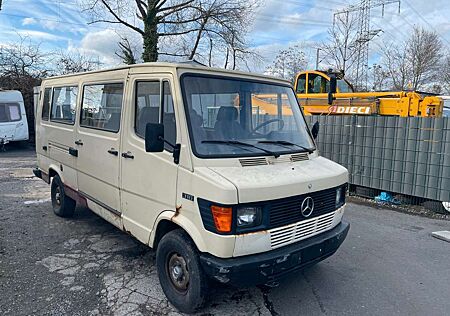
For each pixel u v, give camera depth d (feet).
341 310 12.06
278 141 13.15
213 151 11.16
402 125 25.94
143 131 12.81
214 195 9.90
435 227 21.26
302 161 12.99
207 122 11.62
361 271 15.05
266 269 10.39
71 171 18.33
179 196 11.14
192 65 12.07
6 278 13.53
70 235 18.12
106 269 14.47
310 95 36.50
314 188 11.58
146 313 11.48
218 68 12.57
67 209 20.22
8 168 38.04
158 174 11.93
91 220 20.43
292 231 11.13
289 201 10.93
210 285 11.17
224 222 9.80
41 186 29.35
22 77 62.85
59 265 14.75
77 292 12.65
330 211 12.53
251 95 13.05
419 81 112.47
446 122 23.73
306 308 12.12
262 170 11.22
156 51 65.21
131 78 13.50
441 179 24.18
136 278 13.75
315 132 15.02
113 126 14.46
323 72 39.99
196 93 11.66
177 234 11.46
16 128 53.57
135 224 13.38
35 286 13.00
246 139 12.27
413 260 16.31
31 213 21.74
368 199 28.17
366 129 28.09
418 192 25.41
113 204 14.70
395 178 26.63
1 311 11.37
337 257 16.47
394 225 21.54
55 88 20.36
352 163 29.22
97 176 15.66
